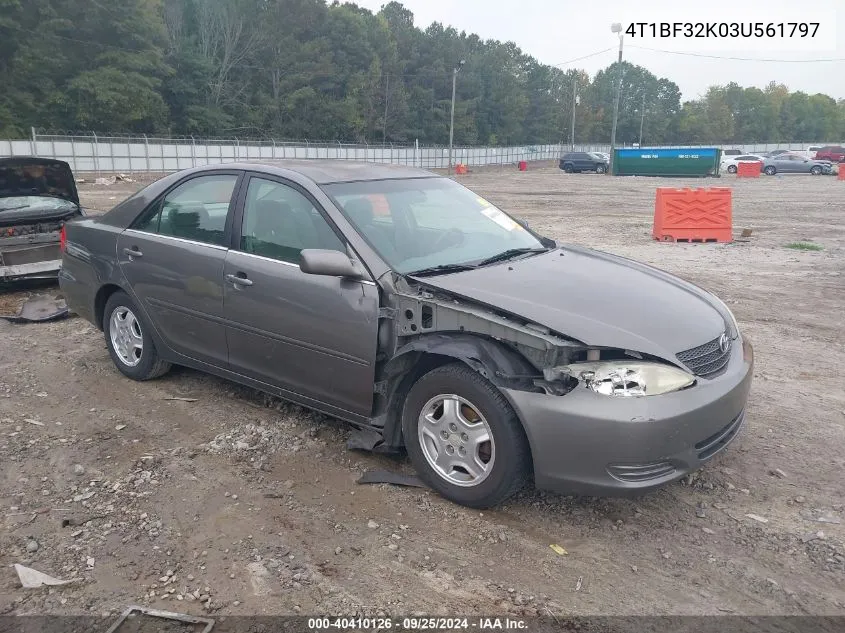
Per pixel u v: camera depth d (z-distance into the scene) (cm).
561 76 11681
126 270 530
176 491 390
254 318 442
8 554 333
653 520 365
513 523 361
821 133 13912
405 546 340
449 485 373
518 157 8688
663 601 302
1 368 593
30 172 857
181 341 505
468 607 298
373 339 385
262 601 301
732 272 1070
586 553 336
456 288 371
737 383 362
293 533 351
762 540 347
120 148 4616
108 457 431
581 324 341
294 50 7550
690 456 338
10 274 834
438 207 473
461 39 10831
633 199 2670
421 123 8825
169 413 498
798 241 1431
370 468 416
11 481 401
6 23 4709
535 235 505
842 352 657
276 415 492
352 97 7556
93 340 677
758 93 13550
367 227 414
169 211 511
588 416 323
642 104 12475
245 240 454
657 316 364
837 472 417
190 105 6506
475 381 350
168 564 326
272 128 7162
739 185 3538
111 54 5259
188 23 7538
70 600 301
